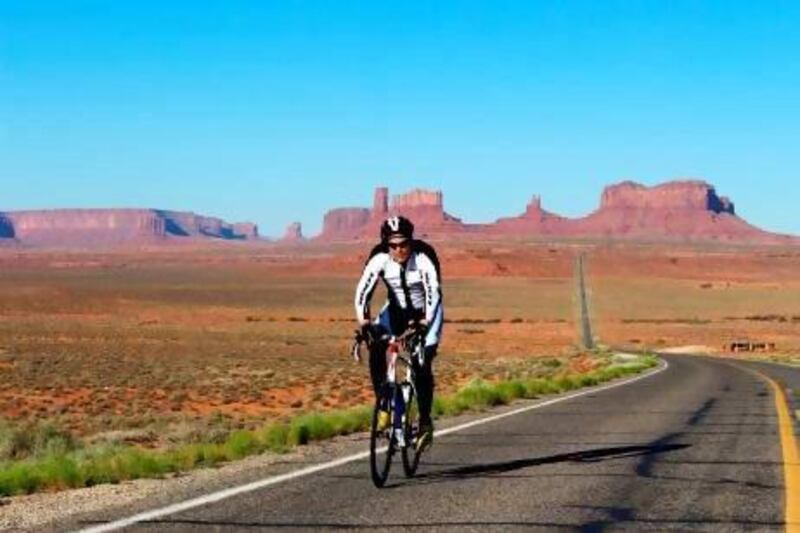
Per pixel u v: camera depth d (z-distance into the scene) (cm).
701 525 862
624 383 3688
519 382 2847
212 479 1143
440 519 884
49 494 1069
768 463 1254
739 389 3169
